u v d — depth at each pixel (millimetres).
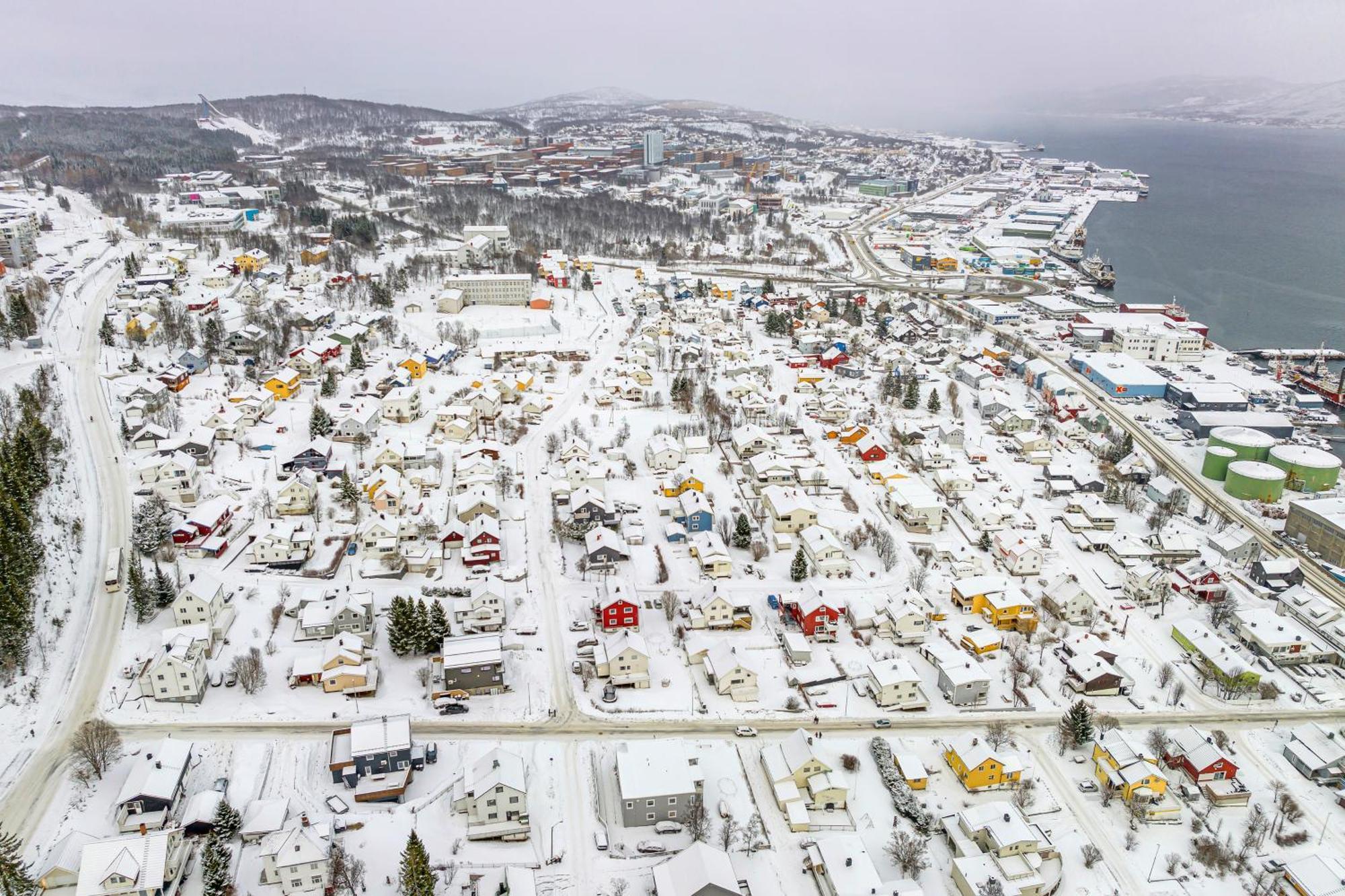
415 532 132375
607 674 104438
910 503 145750
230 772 87750
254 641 107875
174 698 96750
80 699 96438
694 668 109000
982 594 121438
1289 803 89188
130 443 150875
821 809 87500
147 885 71812
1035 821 87250
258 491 142875
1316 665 114938
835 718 100938
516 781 82750
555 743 94750
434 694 100812
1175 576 134625
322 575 122062
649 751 88500
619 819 85688
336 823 81500
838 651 113438
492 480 151500
